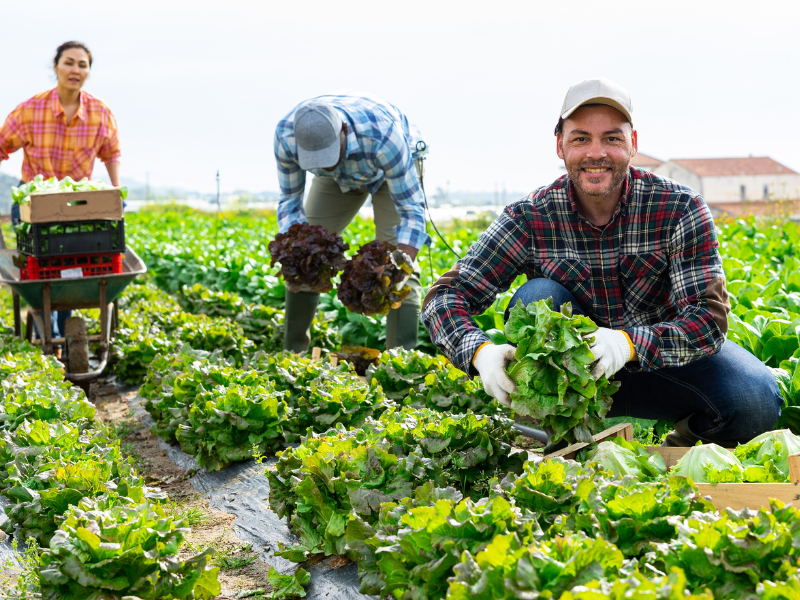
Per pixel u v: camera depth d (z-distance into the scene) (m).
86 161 8.08
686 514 2.54
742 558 2.14
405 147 5.87
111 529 2.75
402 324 6.28
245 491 4.37
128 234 21.70
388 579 2.58
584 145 3.43
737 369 3.71
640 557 2.44
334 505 3.29
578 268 3.78
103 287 6.62
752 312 5.65
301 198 6.39
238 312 9.55
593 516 2.49
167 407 5.18
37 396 4.84
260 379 5.11
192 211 41.41
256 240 17.72
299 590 3.17
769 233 11.58
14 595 3.08
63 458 3.84
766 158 92.06
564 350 3.05
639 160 91.44
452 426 3.39
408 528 2.52
